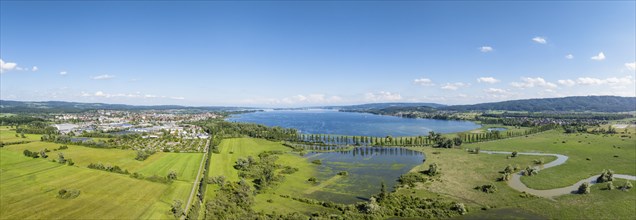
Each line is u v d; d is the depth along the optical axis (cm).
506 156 19362
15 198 10094
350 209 10362
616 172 14988
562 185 12962
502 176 13988
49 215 8944
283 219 9425
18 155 16200
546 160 17962
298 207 10712
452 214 10069
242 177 14200
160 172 14375
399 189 12762
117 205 9831
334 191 12700
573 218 9719
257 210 10312
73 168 13788
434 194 12081
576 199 11294
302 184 13662
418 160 19188
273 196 11856
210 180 12750
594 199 11219
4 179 12025
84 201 10031
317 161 18475
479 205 10862
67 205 9694
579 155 19188
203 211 9850
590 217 9756
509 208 10600
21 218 8681
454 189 12675
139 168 14988
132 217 9044
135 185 11719
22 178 12188
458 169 16175
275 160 18612
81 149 18725
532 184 13188
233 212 9794
